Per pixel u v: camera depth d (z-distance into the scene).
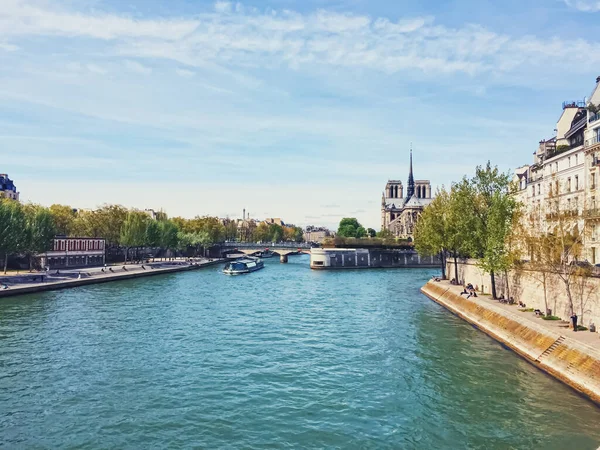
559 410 25.89
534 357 35.16
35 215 95.94
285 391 29.50
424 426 24.34
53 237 99.12
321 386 30.45
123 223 133.00
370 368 34.25
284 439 22.92
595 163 54.53
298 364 35.25
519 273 52.25
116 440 22.73
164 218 184.00
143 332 45.66
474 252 60.56
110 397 28.31
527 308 48.00
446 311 59.88
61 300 65.25
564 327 37.19
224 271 120.88
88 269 106.25
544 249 41.44
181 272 123.19
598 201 54.03
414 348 39.84
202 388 29.97
